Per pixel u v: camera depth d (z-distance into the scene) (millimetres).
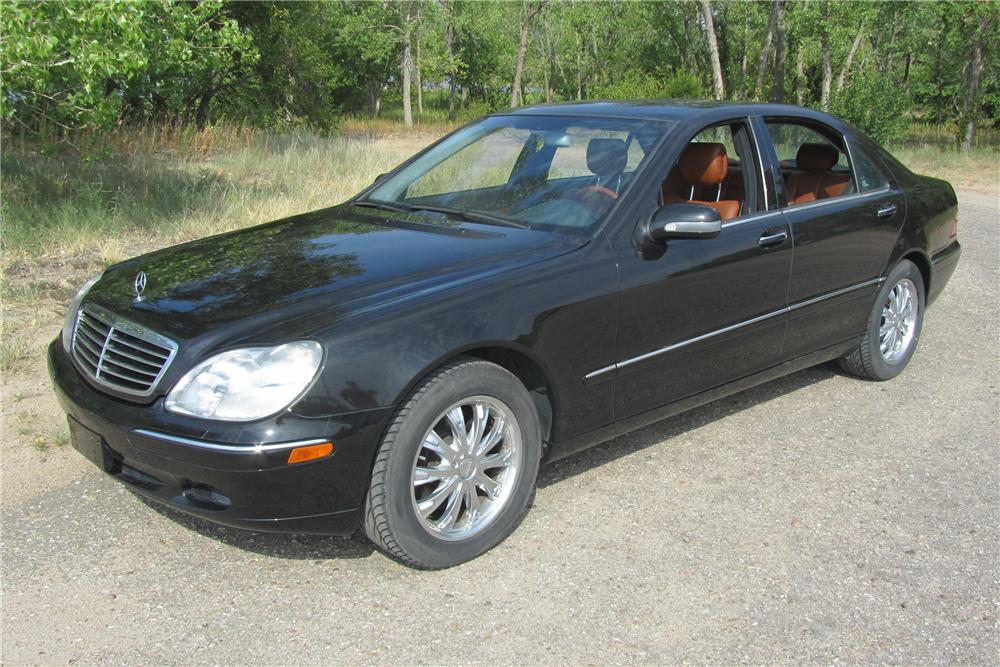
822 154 4645
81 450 3148
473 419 3125
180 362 2826
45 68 7914
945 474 3955
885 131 23516
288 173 12648
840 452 4168
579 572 3127
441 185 4215
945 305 6902
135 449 2846
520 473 3270
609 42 60531
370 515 2955
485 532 3199
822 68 44188
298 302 3000
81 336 3299
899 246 4887
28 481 3707
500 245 3449
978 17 28031
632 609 2916
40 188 9211
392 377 2838
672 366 3768
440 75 62062
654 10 47438
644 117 4074
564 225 3602
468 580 3072
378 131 40156
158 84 14445
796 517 3549
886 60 48312
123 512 3482
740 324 3996
